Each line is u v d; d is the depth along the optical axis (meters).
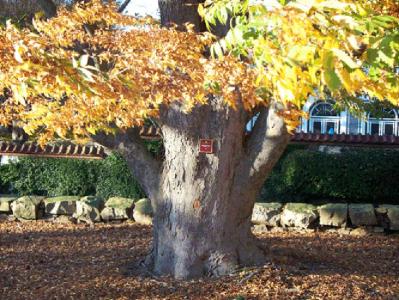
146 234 8.07
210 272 5.73
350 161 8.98
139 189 9.39
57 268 6.33
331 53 2.05
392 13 3.06
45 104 4.68
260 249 6.04
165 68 3.72
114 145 5.90
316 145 9.90
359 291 5.34
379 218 8.20
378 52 2.24
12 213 9.08
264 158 5.60
